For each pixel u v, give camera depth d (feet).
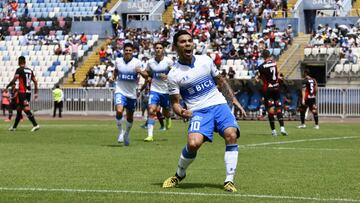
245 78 223.10
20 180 66.49
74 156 90.17
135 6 299.79
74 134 135.13
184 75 60.29
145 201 54.29
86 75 266.57
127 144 108.47
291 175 70.74
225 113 60.49
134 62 107.04
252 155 92.02
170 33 277.03
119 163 81.61
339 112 210.18
